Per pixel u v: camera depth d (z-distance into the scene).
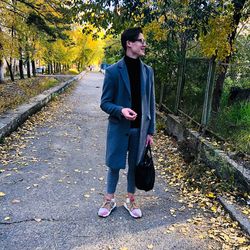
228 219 3.22
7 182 3.99
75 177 4.29
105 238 2.85
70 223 3.07
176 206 3.53
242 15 5.41
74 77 25.27
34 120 7.98
